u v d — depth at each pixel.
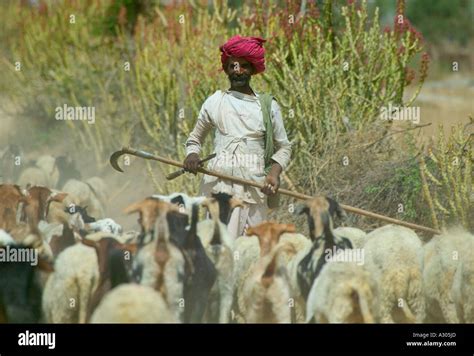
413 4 46.06
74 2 27.20
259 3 18.83
